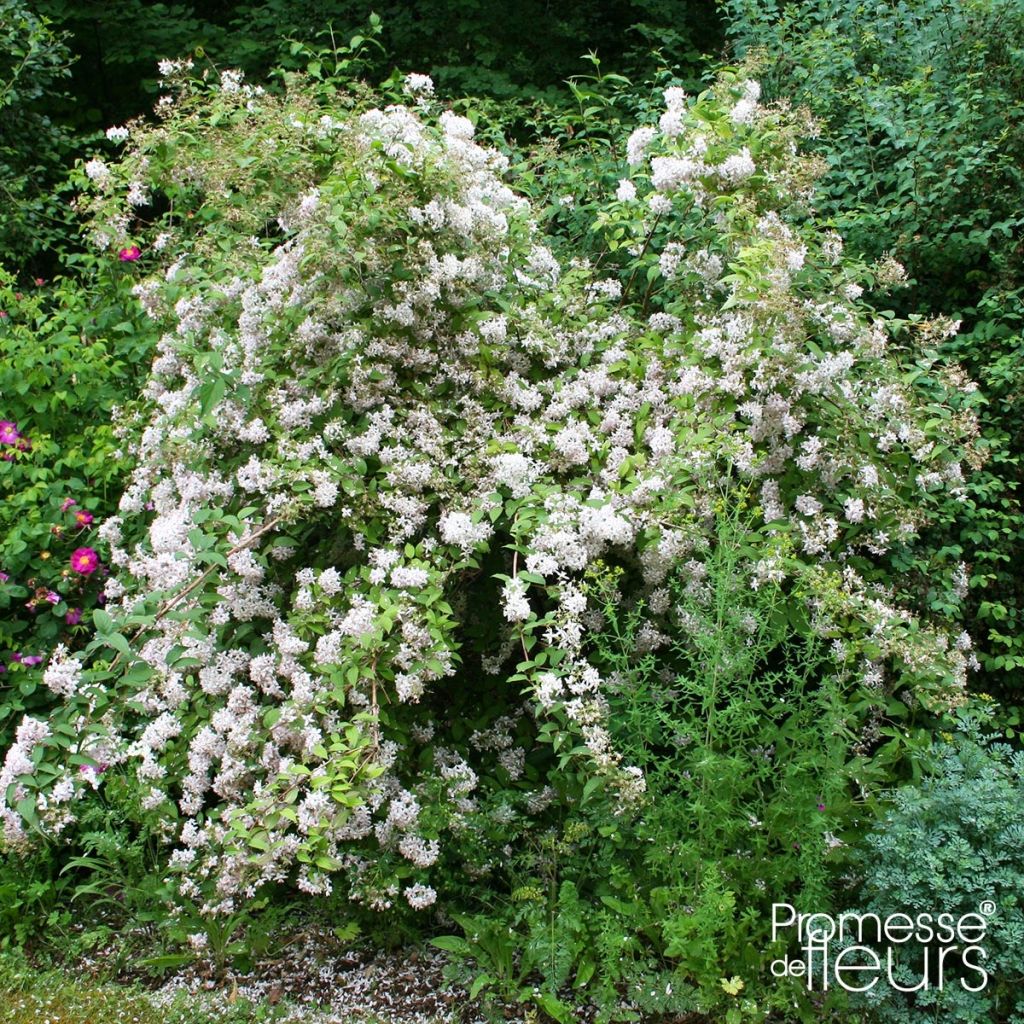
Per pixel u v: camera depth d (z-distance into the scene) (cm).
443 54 855
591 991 313
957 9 583
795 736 324
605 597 345
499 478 345
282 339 378
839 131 572
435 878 342
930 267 509
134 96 891
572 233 508
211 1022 305
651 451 373
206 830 323
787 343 353
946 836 301
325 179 392
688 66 831
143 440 394
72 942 345
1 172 691
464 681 391
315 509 356
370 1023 305
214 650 347
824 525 357
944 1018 290
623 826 332
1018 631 449
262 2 917
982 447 404
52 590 444
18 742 282
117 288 519
